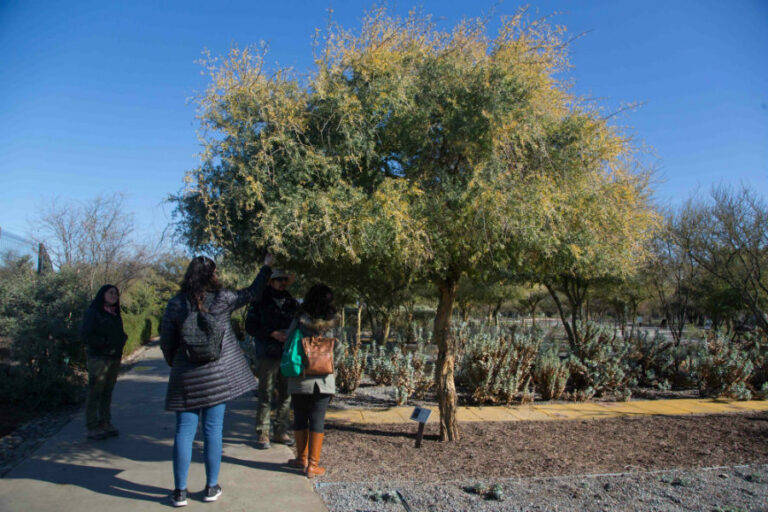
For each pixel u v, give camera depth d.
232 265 5.50
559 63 5.20
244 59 4.79
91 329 5.82
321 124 4.84
